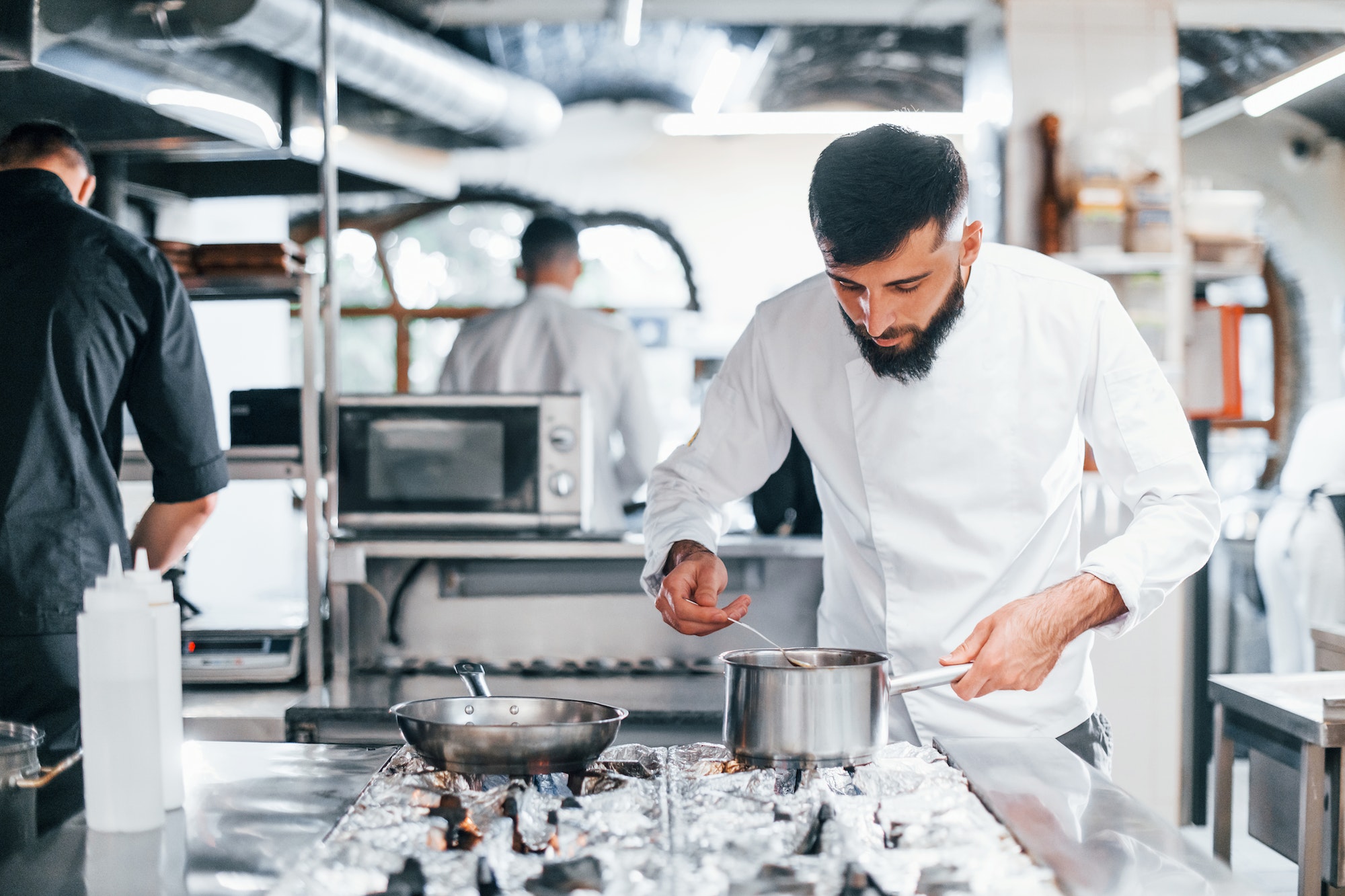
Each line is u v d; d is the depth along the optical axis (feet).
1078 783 3.20
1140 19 14.28
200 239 19.16
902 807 2.88
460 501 7.70
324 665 7.54
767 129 19.54
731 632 7.55
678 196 21.58
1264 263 20.02
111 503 5.41
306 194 13.93
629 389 12.06
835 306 4.91
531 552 7.41
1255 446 19.56
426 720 3.18
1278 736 6.03
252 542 15.80
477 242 21.56
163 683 3.05
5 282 5.24
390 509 7.70
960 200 3.84
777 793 3.02
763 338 5.11
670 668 7.34
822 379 4.95
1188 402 13.39
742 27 18.38
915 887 2.36
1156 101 14.28
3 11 7.09
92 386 5.30
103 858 2.73
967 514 4.67
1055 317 4.57
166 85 8.80
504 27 18.08
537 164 21.42
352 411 7.71
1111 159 13.94
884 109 21.65
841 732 3.23
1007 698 4.65
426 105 15.30
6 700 5.09
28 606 5.11
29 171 5.52
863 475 4.81
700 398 21.42
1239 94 18.85
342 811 3.05
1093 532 9.73
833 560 5.25
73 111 8.89
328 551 7.39
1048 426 4.61
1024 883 2.39
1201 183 19.19
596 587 7.54
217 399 17.26
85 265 5.31
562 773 3.15
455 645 7.51
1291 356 19.90
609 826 2.69
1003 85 14.40
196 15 9.21
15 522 5.12
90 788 2.91
